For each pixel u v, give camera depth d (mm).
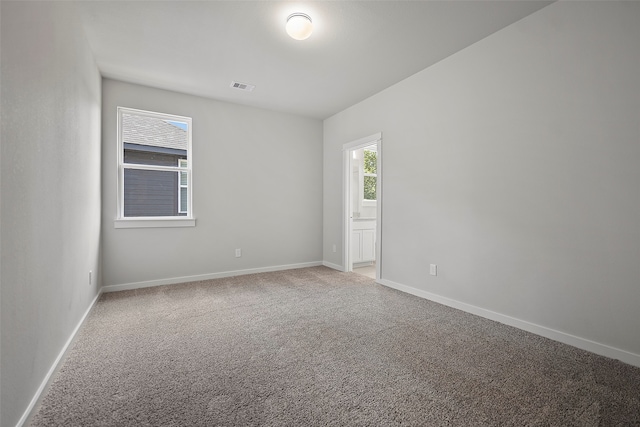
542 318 2287
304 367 1830
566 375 1739
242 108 4395
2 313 1100
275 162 4688
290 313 2797
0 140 1086
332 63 3131
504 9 2270
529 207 2361
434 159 3150
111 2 2184
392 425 1329
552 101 2219
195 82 3600
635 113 1839
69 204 2008
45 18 1571
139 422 1339
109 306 2959
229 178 4297
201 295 3357
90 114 2760
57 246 1750
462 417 1383
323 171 5160
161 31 2562
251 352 2023
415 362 1893
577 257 2094
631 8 1851
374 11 2291
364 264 5426
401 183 3555
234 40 2701
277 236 4723
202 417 1372
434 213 3154
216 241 4199
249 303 3084
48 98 1606
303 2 2197
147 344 2135
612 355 1932
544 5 2227
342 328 2443
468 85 2811
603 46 1961
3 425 1108
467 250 2832
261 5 2232
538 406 1463
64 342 1898
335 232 4871
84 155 2488
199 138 4062
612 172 1934
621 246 1900
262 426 1318
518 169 2430
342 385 1639
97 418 1361
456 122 2924
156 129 4820
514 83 2451
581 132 2070
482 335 2301
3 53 1115
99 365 1839
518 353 2010
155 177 4707
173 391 1576
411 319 2646
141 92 3674
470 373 1764
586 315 2053
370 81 3576
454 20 2408
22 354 1272
